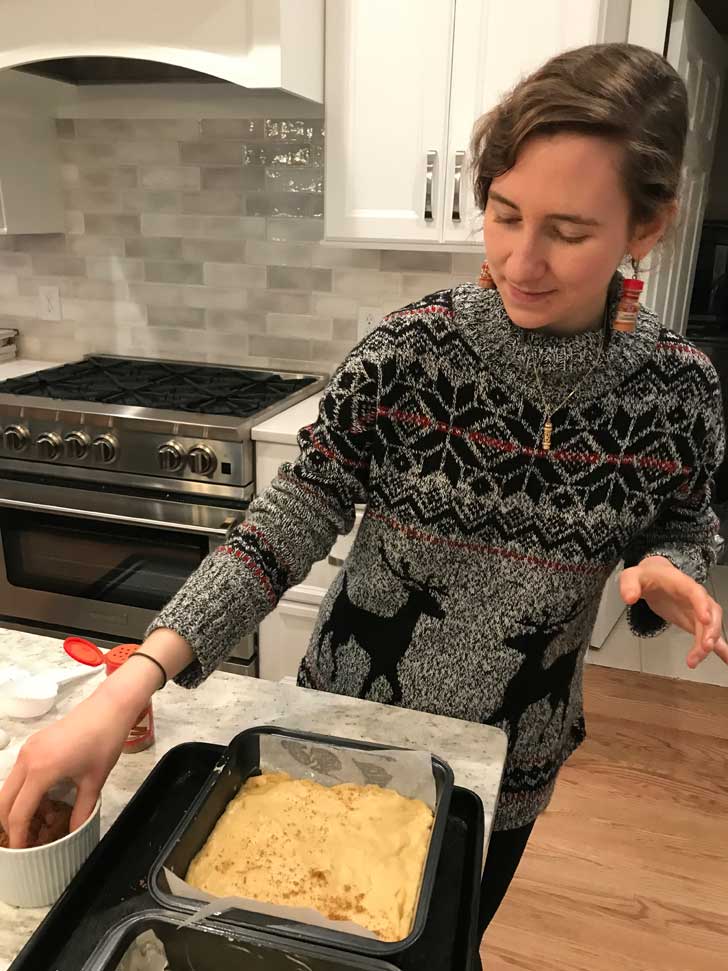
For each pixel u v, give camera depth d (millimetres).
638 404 861
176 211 2588
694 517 974
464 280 2430
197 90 2420
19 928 682
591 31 1849
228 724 943
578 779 2174
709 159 2959
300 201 2469
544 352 825
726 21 3557
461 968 628
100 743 726
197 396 2311
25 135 2479
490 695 956
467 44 1928
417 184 2070
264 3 1840
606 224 703
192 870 718
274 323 2621
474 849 742
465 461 881
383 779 834
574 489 871
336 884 702
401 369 891
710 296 3805
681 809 2082
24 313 2865
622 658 2781
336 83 2051
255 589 863
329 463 918
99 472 2213
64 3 1962
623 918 1761
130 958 638
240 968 636
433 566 925
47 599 2402
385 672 983
